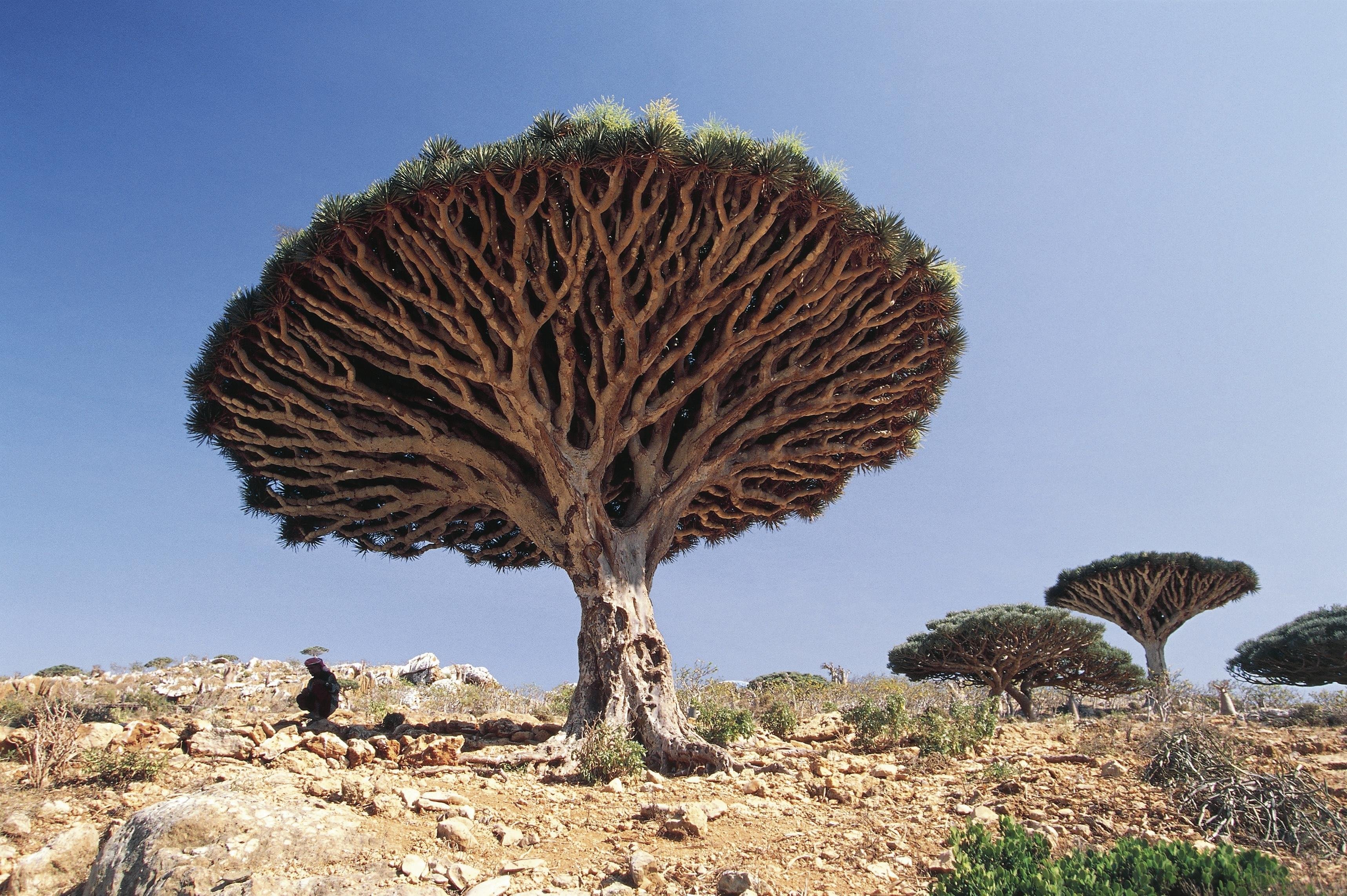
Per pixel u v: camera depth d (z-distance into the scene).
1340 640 21.62
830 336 10.90
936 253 10.41
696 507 12.91
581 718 9.22
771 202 9.27
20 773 6.73
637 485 10.98
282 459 11.31
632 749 8.16
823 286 9.81
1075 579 27.67
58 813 5.86
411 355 9.84
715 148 8.65
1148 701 14.86
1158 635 26.73
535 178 8.91
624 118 9.10
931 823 6.31
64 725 7.07
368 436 10.82
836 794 7.10
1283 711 12.52
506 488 10.84
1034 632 22.25
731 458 11.34
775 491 13.25
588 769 7.93
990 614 22.94
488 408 10.36
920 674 24.31
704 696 14.46
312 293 9.78
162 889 4.45
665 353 10.77
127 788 6.47
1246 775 6.45
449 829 5.49
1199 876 4.45
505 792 7.09
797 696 15.92
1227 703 12.97
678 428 11.99
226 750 7.64
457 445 10.71
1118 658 23.28
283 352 10.34
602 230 8.91
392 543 12.38
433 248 8.97
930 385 11.77
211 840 4.89
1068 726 11.02
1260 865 4.57
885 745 9.95
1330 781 6.98
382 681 20.14
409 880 4.79
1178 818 6.18
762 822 6.33
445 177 8.46
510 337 9.61
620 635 9.56
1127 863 4.62
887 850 5.64
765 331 10.09
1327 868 5.20
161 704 12.14
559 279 10.13
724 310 10.34
